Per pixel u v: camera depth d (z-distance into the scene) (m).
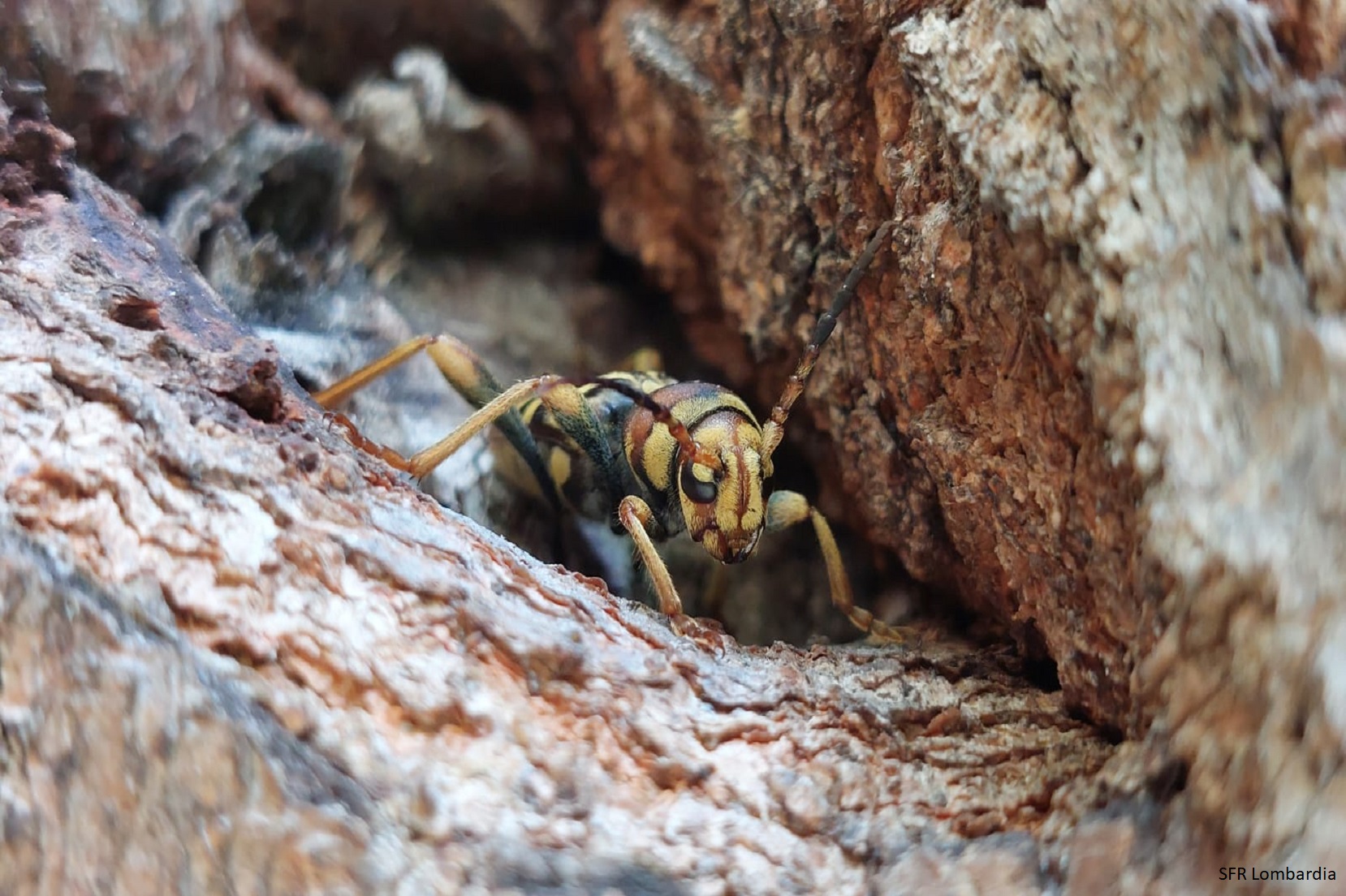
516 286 0.11
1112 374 0.08
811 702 0.08
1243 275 0.08
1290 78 0.08
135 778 0.08
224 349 0.08
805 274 0.10
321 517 0.08
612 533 0.10
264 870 0.08
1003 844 0.08
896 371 0.09
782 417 0.09
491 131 0.11
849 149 0.09
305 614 0.08
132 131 0.09
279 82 0.10
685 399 0.10
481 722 0.08
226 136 0.10
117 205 0.09
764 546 0.10
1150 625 0.08
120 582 0.08
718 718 0.08
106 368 0.08
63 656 0.08
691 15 0.10
